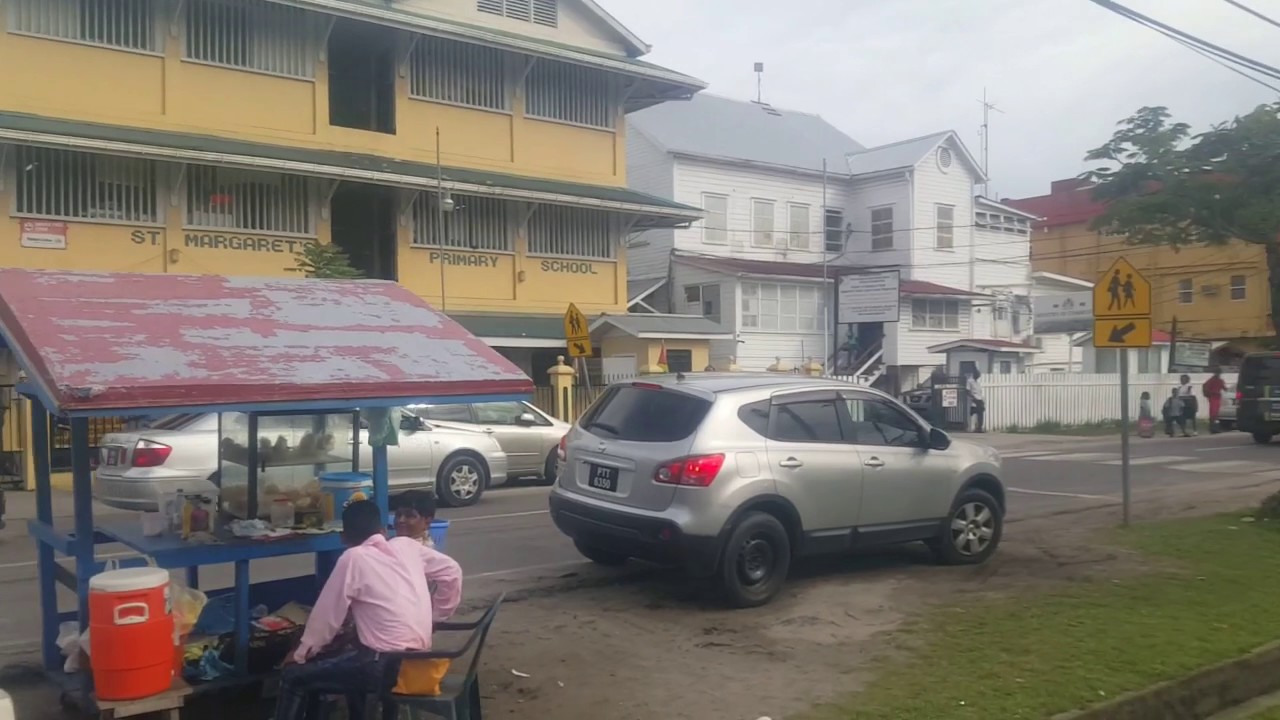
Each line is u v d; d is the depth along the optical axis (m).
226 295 5.96
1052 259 51.66
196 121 19.98
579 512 8.30
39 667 6.49
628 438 8.21
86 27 18.81
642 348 25.58
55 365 4.57
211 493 5.92
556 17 25.66
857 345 36.44
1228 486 16.50
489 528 12.37
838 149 41.16
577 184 25.47
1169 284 47.59
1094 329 11.45
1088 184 12.84
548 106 25.22
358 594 4.84
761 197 36.56
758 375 8.88
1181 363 38.50
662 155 34.59
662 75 26.19
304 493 5.93
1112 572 9.00
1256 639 6.77
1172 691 5.87
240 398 4.78
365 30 22.16
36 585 9.27
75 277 5.71
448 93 23.52
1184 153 11.62
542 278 25.00
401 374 5.37
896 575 9.11
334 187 20.91
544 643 7.05
